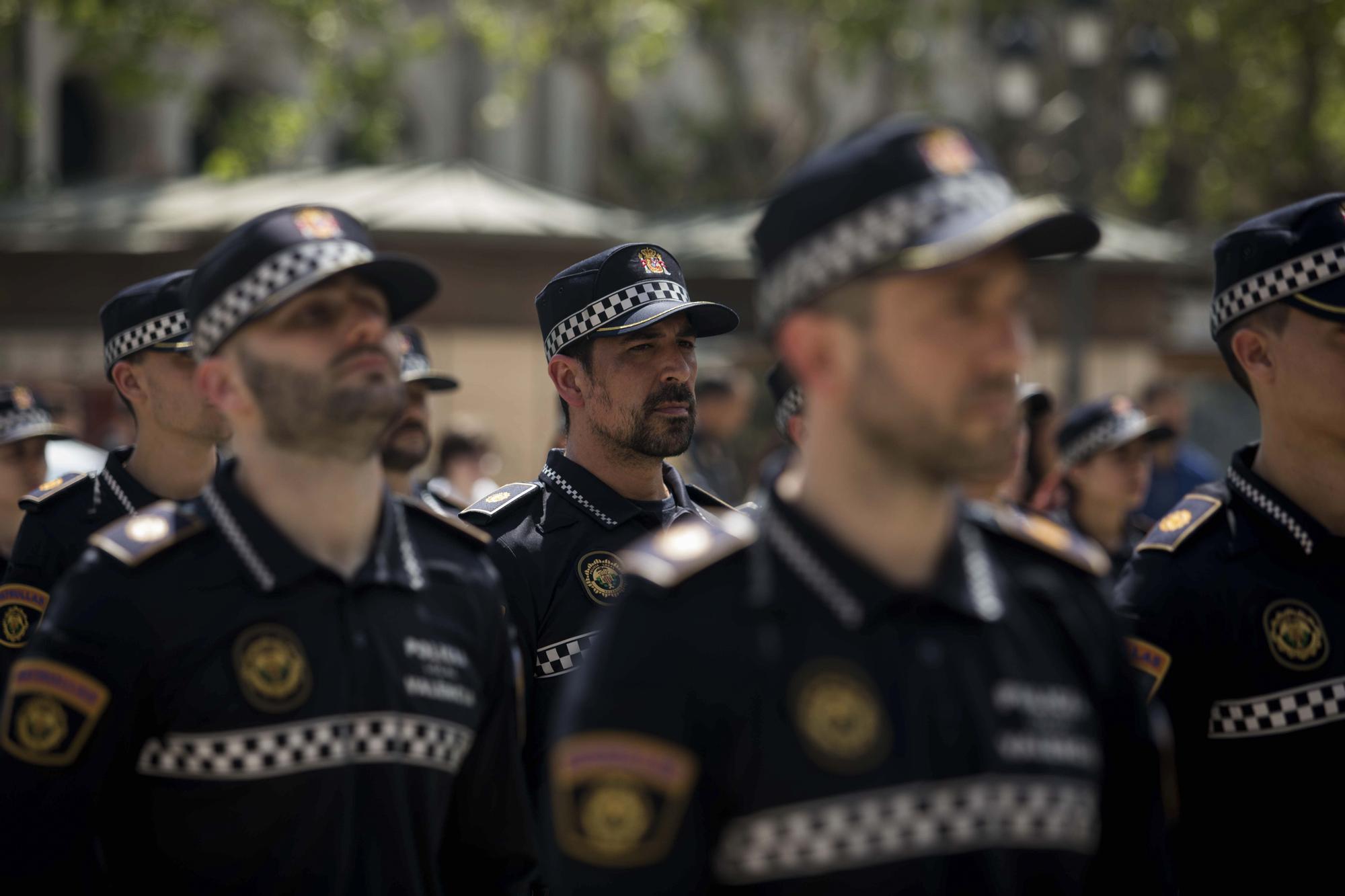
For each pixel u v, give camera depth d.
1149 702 9.12
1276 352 9.88
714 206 46.50
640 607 6.47
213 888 7.80
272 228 7.88
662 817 6.21
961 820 6.12
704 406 30.33
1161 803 7.07
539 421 33.81
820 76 79.69
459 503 18.19
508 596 11.76
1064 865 6.30
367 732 7.91
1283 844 9.34
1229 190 77.69
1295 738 9.33
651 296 12.35
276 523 8.05
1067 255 6.52
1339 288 9.61
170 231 34.34
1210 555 9.67
